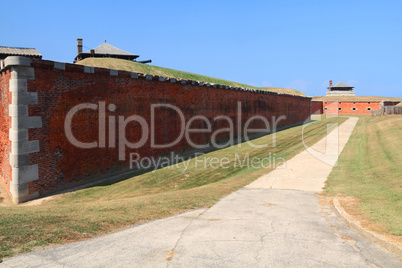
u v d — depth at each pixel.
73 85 13.06
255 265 4.68
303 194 10.75
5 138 13.02
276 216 7.73
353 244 5.65
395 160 15.46
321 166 16.50
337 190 11.17
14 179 11.43
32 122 11.70
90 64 35.12
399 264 4.81
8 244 5.34
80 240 5.80
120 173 15.33
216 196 10.34
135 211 8.08
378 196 9.45
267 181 13.22
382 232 6.01
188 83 20.03
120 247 5.44
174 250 5.29
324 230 6.52
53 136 12.42
